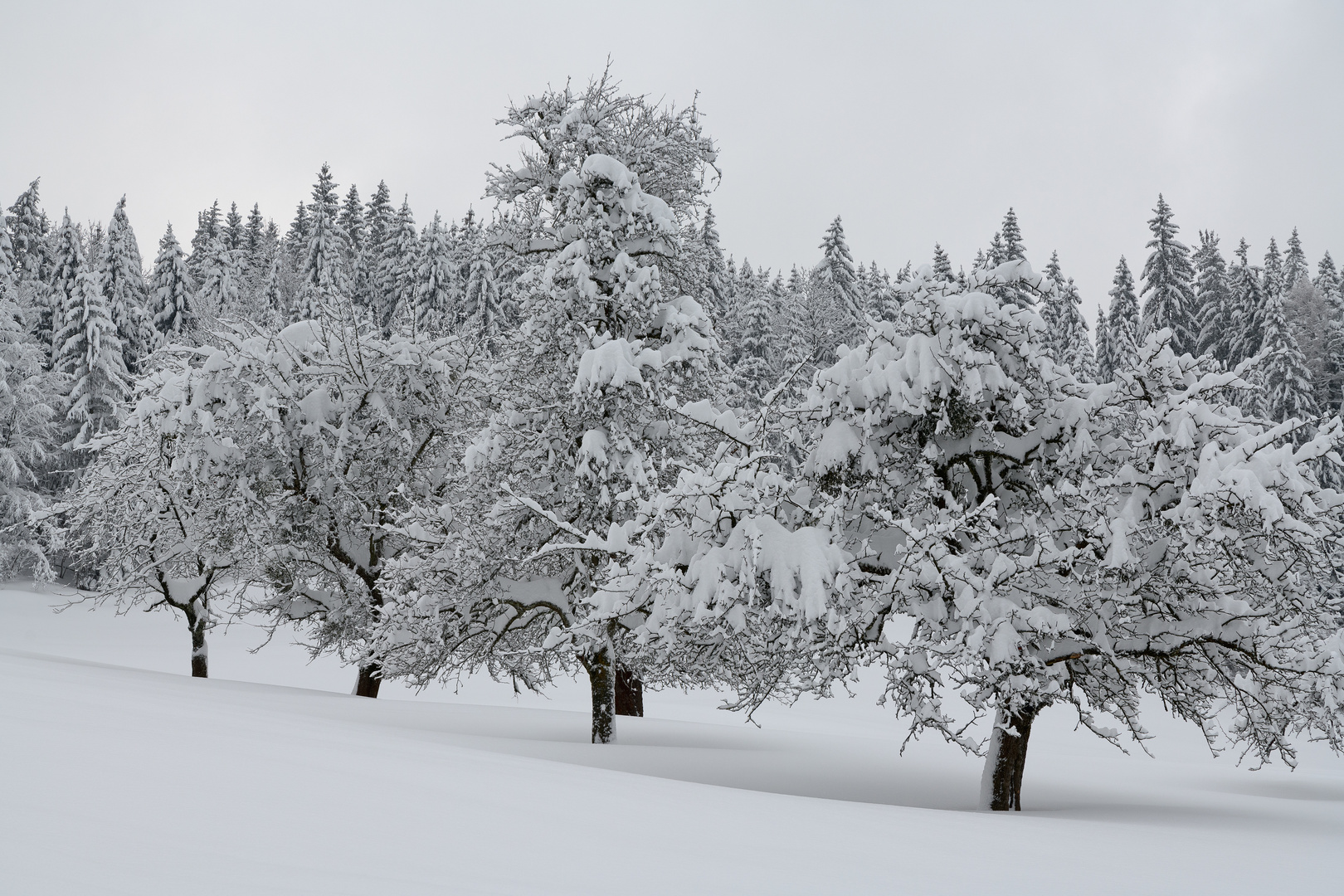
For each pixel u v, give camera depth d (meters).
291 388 22.97
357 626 24.44
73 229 65.12
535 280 19.48
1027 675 12.38
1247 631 12.77
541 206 20.08
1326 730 16.11
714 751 17.77
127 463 24.06
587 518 18.42
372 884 3.85
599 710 18.05
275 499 22.91
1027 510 14.05
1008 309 13.41
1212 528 11.80
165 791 5.32
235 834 4.52
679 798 8.14
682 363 18.48
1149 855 7.45
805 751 19.80
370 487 24.20
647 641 14.23
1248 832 10.52
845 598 12.20
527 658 21.55
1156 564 12.79
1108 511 12.77
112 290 65.88
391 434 23.83
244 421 22.91
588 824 6.04
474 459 18.72
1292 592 12.95
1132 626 12.85
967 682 11.62
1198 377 13.54
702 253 20.59
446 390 24.41
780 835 6.51
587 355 17.61
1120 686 13.64
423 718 19.02
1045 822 9.86
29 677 11.86
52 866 3.61
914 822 8.30
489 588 18.62
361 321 24.39
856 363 14.09
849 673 13.06
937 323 13.47
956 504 13.11
